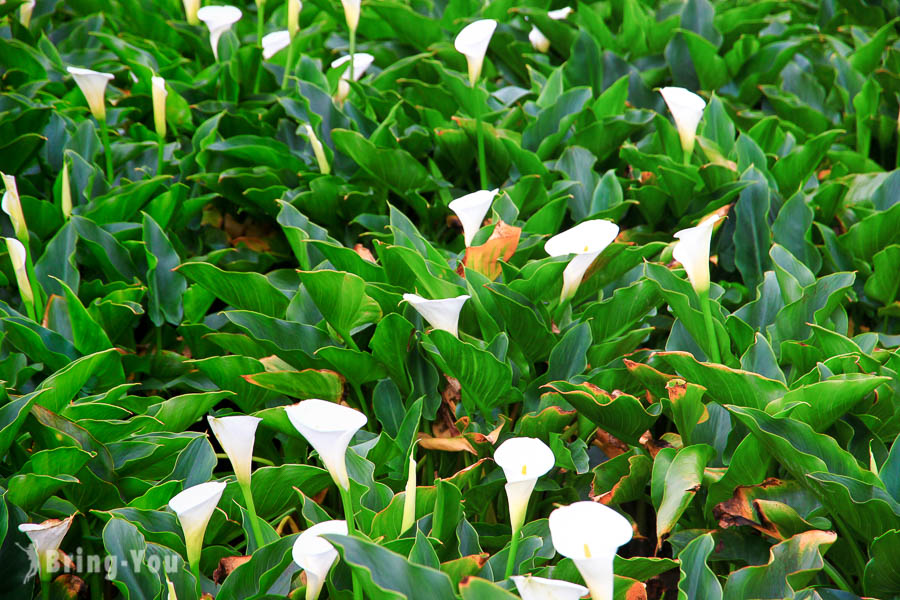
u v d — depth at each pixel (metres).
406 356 3.83
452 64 5.50
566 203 4.18
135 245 4.17
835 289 3.78
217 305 4.47
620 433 3.66
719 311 3.81
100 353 3.58
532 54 5.71
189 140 5.01
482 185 4.39
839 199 4.39
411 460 3.29
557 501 3.78
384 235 4.19
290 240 4.02
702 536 3.33
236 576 3.32
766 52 5.61
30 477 3.39
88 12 6.34
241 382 3.82
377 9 5.46
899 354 3.62
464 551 3.44
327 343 3.87
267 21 6.32
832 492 3.33
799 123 5.39
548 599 2.97
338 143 4.31
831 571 3.50
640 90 5.44
